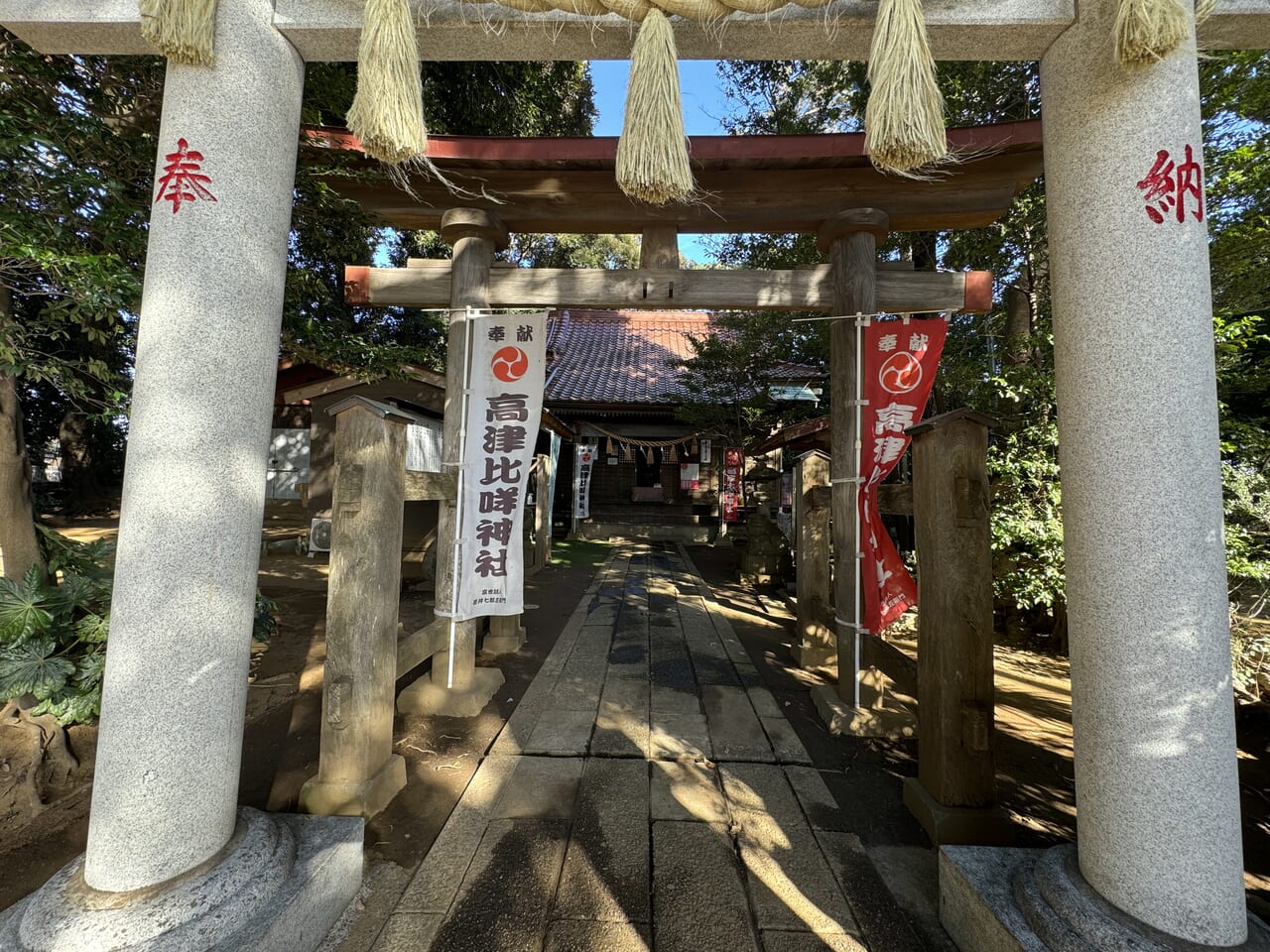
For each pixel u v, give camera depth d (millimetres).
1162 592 1634
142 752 1688
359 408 2639
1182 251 1698
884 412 3982
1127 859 1621
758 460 10938
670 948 1907
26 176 2908
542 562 10125
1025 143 3891
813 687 4352
